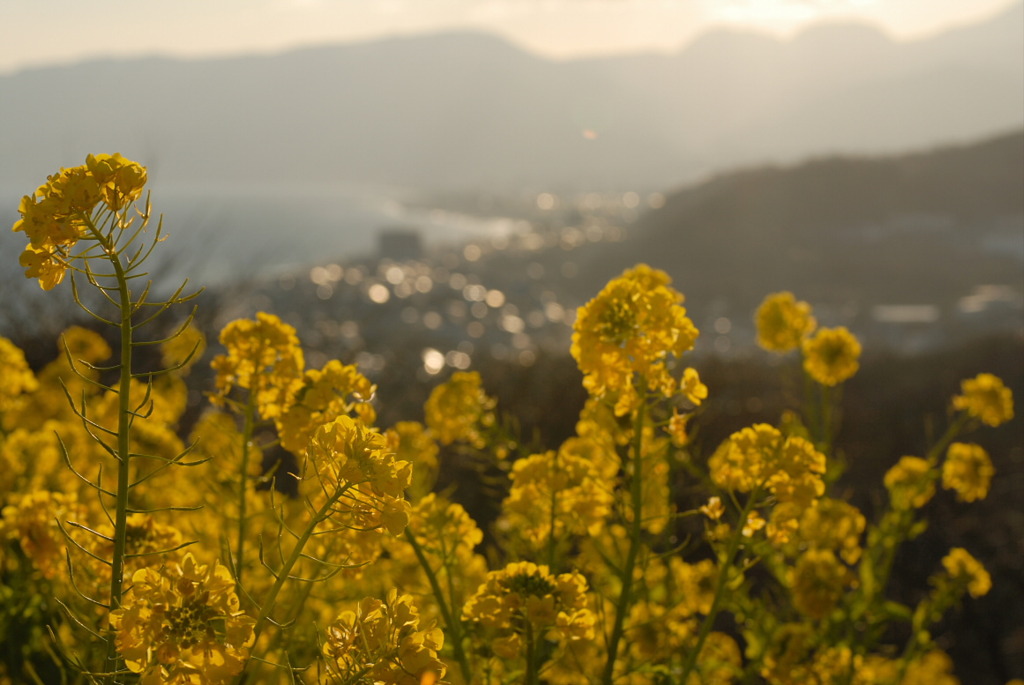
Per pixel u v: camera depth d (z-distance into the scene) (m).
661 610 3.03
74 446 3.36
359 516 1.37
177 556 2.14
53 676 2.29
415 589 2.55
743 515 2.41
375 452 1.37
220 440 3.02
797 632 3.45
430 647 1.38
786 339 4.61
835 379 4.01
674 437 2.51
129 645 1.27
